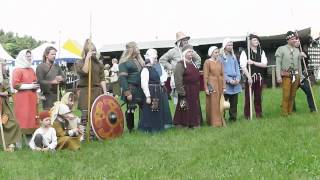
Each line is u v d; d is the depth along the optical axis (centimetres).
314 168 721
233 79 1309
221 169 749
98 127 1109
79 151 974
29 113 1090
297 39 1320
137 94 1213
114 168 797
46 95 1153
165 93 1255
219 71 1262
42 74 1145
